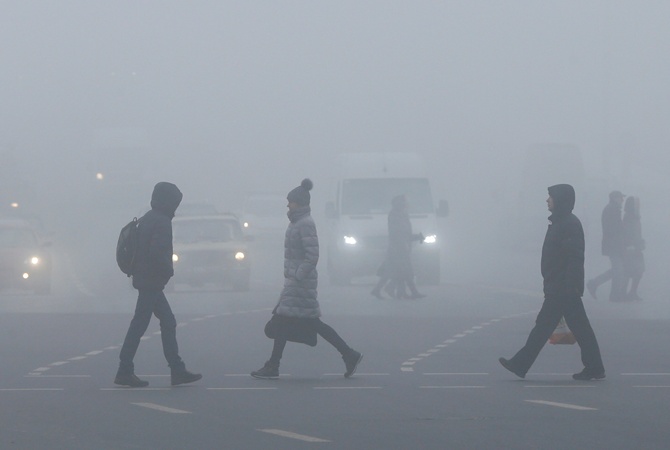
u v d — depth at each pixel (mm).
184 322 50562
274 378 33062
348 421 25703
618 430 24531
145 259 30969
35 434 24078
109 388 31000
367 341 43500
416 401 28703
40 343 42312
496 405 28016
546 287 32562
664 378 33219
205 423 25422
